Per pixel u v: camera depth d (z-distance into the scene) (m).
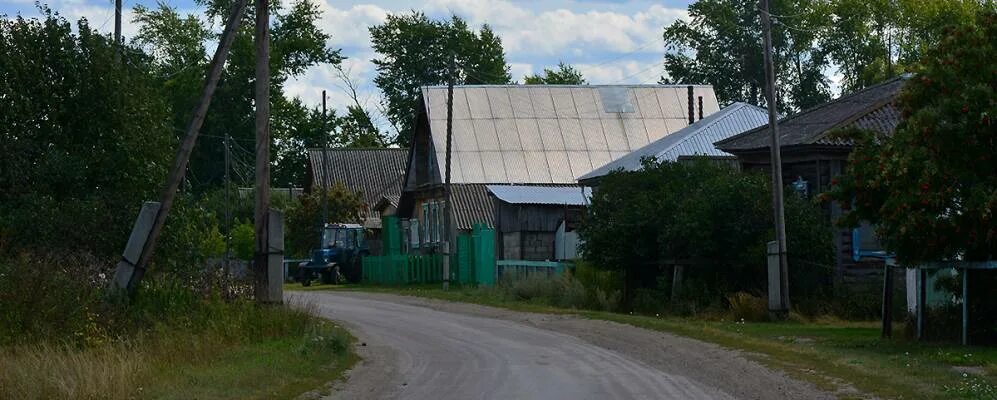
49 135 29.39
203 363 19.25
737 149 38.00
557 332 28.03
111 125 30.12
